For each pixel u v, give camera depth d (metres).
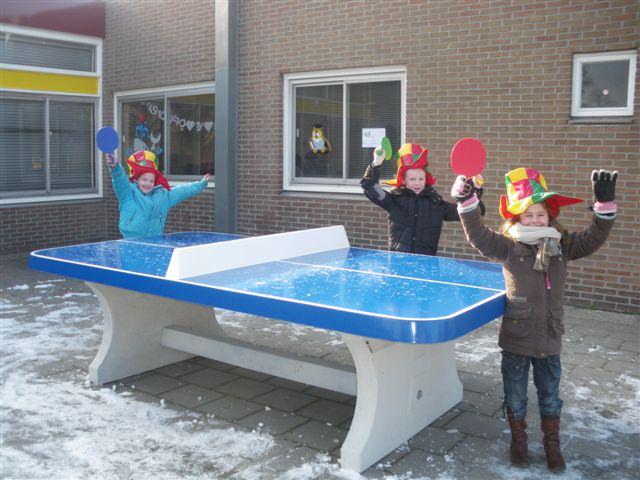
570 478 3.32
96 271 4.07
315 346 5.64
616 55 6.41
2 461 3.50
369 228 8.20
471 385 4.64
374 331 2.83
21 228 10.13
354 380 3.98
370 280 3.72
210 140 9.90
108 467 3.44
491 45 7.03
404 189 5.00
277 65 8.80
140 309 4.87
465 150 3.16
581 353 5.30
